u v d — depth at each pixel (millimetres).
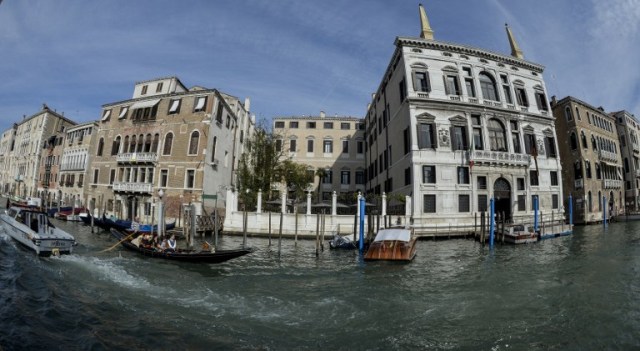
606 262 16156
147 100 31609
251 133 42906
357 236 22266
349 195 28734
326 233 24031
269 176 32562
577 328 8422
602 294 11086
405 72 26797
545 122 29641
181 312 8953
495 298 10633
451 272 14234
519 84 29500
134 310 8898
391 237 17047
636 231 28344
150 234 17703
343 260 16812
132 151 31375
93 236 22516
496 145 27625
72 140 41656
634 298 10695
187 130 28875
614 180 39969
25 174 50250
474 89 27672
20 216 16500
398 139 29203
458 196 25562
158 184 28938
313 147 44594
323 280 12797
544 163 28969
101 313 8508
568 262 16266
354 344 7414
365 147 44531
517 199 27141
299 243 22266
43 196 43344
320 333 7945
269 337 7652
